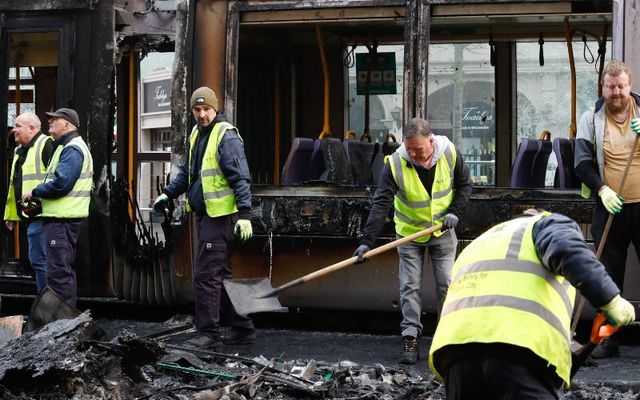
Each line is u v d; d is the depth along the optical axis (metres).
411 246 7.52
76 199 8.43
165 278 9.10
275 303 7.46
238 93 10.62
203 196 7.81
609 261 7.45
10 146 9.68
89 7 9.38
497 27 10.02
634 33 7.89
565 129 9.98
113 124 9.41
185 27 8.84
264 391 6.32
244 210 7.69
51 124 8.54
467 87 10.17
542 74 10.01
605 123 7.36
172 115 8.86
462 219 8.19
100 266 9.38
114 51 9.35
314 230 8.55
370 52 10.55
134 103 11.42
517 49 10.07
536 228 3.90
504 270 3.86
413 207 7.44
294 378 6.49
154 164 11.50
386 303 8.48
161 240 9.56
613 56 7.94
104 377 6.17
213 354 7.14
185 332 8.47
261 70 10.85
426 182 7.41
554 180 8.67
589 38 9.84
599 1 8.03
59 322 6.60
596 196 7.37
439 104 10.23
